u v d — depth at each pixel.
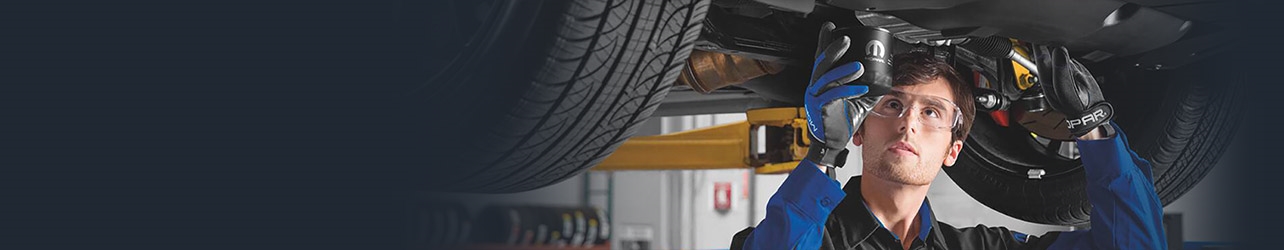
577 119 1.73
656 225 8.41
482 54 1.67
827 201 1.46
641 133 3.99
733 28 1.95
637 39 1.62
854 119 1.46
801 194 1.46
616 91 1.68
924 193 1.53
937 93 1.51
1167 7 2.07
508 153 1.80
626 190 8.51
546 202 8.30
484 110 1.69
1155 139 2.54
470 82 1.68
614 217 8.48
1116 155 1.59
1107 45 2.05
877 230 1.50
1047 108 2.23
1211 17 2.16
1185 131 2.52
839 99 1.44
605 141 1.85
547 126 1.73
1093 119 1.58
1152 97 2.54
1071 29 1.87
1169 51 2.29
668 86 1.75
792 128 2.75
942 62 1.54
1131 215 1.58
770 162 2.78
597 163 1.98
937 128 1.50
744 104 3.09
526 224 7.18
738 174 8.70
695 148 3.55
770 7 1.82
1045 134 2.41
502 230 7.08
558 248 7.38
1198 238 8.19
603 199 8.52
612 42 1.61
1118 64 2.48
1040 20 1.81
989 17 1.78
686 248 8.45
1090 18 1.88
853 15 1.81
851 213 1.51
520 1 1.61
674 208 8.49
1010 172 2.73
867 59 1.65
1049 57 1.63
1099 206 1.61
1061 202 2.66
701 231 8.49
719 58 2.20
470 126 1.73
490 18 1.68
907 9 1.75
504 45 1.63
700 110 3.20
